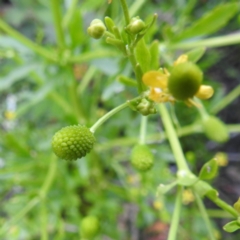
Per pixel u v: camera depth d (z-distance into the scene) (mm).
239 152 214
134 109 70
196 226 165
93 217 134
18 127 177
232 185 213
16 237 145
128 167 191
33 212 152
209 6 178
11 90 191
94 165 167
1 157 150
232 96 148
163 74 63
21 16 194
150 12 165
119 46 67
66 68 126
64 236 152
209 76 218
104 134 166
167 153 153
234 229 76
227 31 189
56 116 169
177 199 86
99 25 67
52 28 181
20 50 129
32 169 148
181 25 142
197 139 199
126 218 191
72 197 154
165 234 199
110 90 121
